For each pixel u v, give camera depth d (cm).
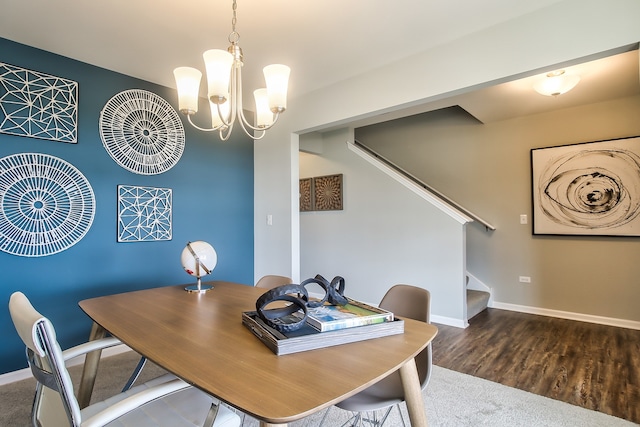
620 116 351
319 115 319
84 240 262
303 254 489
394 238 402
